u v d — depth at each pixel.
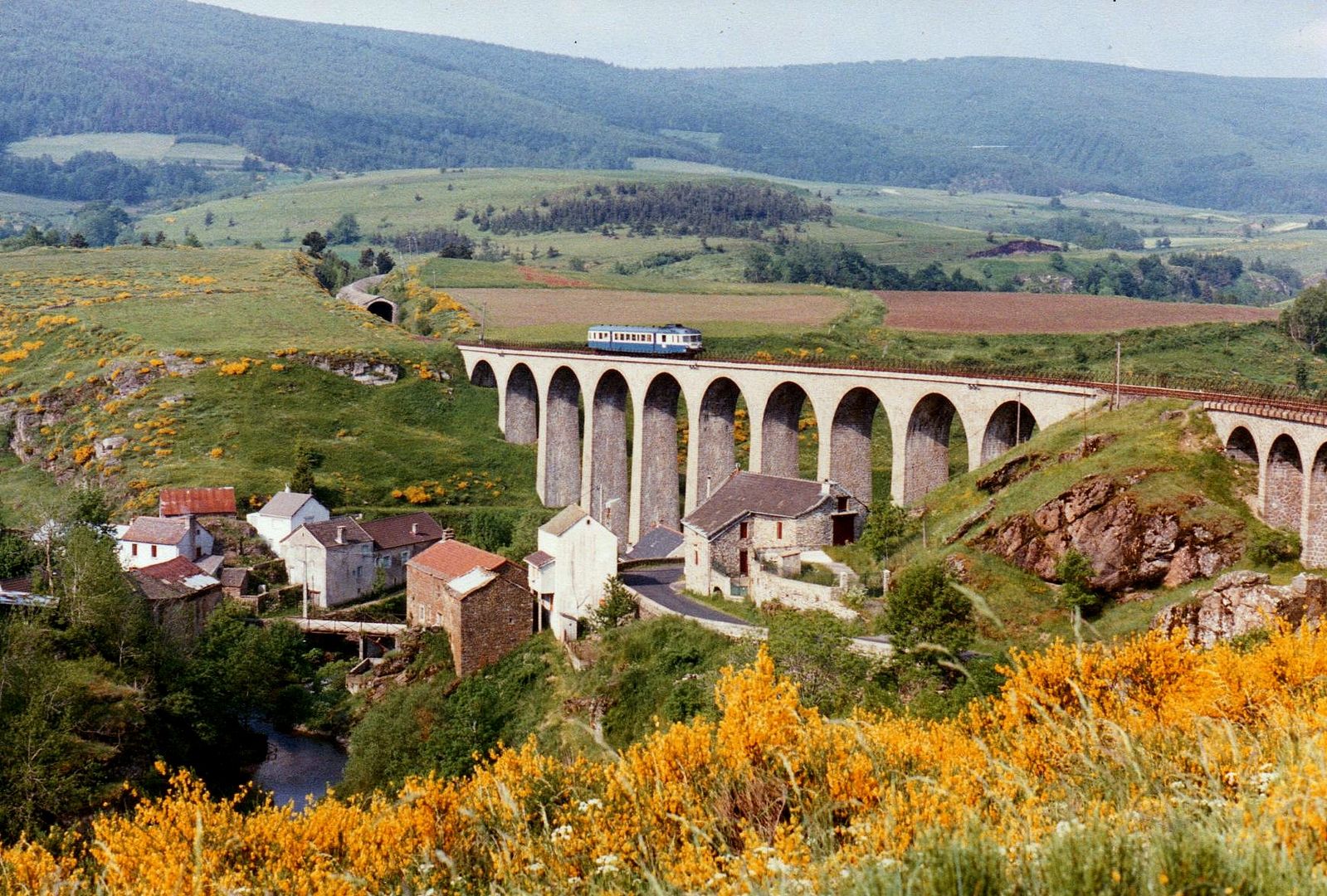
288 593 103.94
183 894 28.06
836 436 106.75
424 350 164.50
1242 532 65.88
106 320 174.00
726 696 27.55
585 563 87.56
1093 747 21.94
